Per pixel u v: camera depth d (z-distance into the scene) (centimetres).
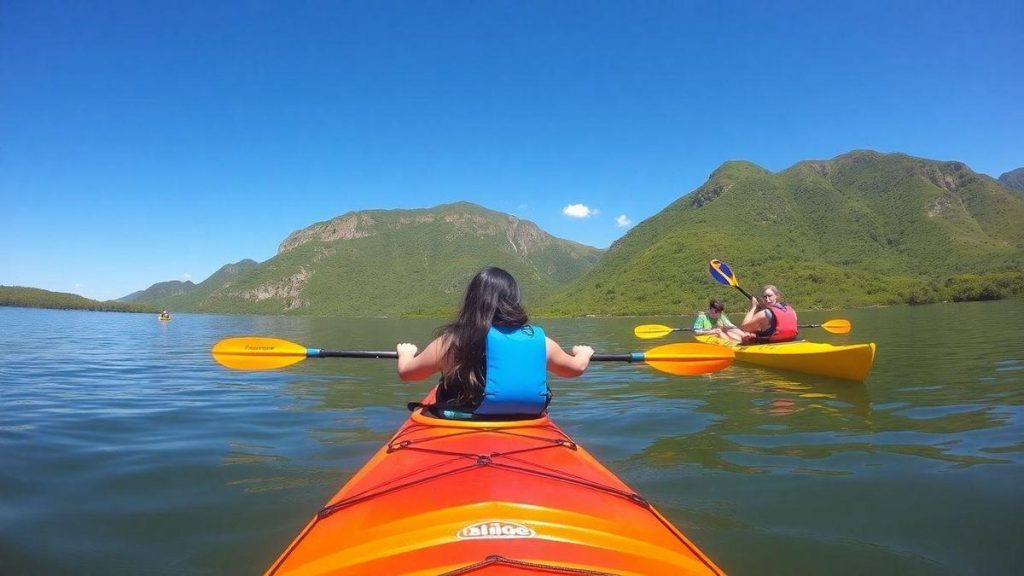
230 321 5628
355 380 825
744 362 905
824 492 329
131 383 804
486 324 273
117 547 275
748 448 423
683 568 169
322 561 168
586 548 169
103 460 411
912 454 392
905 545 265
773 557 257
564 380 806
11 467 393
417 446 257
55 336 2002
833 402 577
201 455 424
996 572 240
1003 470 354
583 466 243
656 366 443
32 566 256
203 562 261
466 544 165
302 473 382
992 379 662
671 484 350
